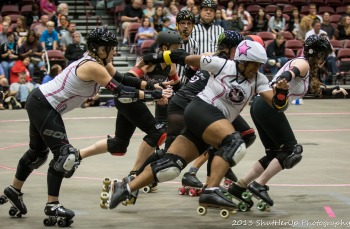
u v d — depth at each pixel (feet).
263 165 21.89
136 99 19.70
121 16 73.00
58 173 19.93
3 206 22.53
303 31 71.46
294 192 24.70
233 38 21.38
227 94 19.33
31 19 71.41
